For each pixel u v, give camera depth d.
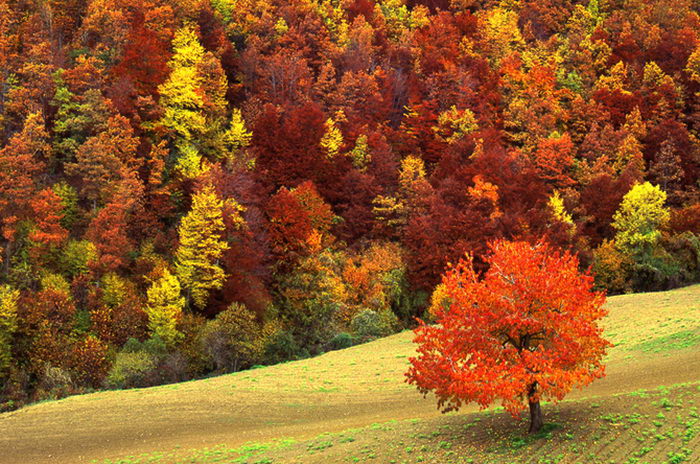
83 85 105.88
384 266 96.94
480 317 32.16
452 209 106.12
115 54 120.25
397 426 39.62
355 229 109.88
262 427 47.44
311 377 60.28
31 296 75.56
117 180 94.25
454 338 32.72
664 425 31.33
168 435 46.53
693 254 109.44
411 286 97.62
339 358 68.88
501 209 113.25
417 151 135.88
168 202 100.06
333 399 53.34
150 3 135.25
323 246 101.50
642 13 199.62
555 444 31.44
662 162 135.00
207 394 55.50
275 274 94.12
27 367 70.19
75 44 124.25
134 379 67.50
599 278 106.25
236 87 136.88
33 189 87.38
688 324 58.69
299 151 117.75
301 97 137.25
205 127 116.50
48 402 55.56
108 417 50.62
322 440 39.44
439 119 141.62
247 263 88.25
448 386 31.86
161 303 76.06
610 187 121.31
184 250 82.62
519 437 33.06
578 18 198.25
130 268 86.50
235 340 74.88
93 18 124.38
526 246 33.72
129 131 99.62
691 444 29.23
